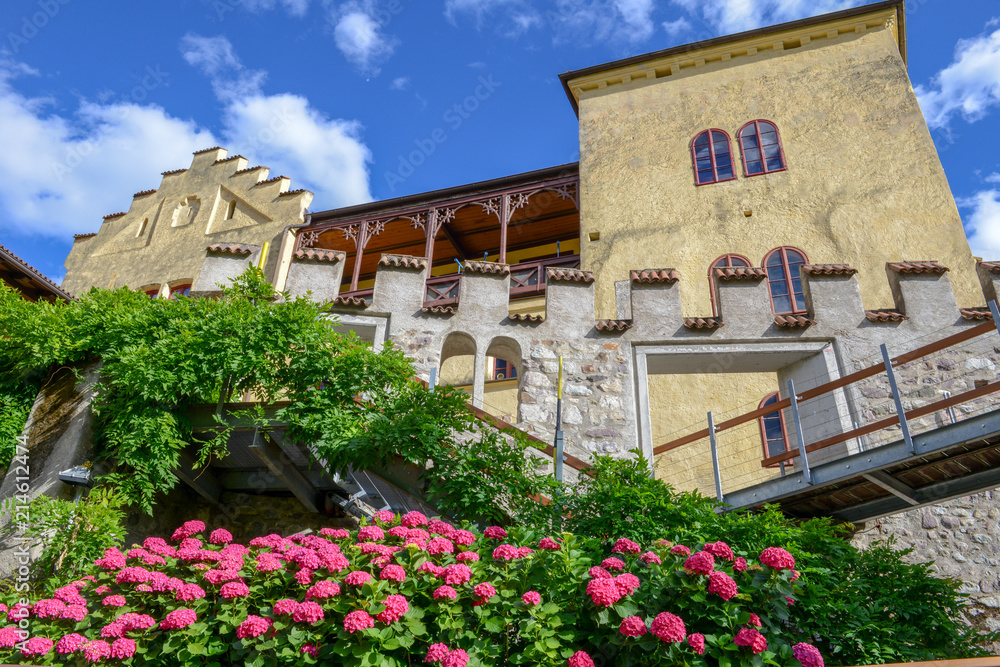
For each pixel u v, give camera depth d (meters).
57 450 7.44
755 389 13.23
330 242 20.20
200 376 7.68
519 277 15.78
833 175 14.79
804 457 7.39
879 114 15.14
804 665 3.90
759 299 10.02
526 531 5.09
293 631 4.05
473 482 6.62
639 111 17.23
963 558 8.98
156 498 8.31
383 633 3.96
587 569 4.50
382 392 7.77
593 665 3.78
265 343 7.85
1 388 7.91
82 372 7.95
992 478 7.30
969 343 9.38
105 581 4.88
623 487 6.21
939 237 13.38
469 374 16.31
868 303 13.17
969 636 6.20
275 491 9.52
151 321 8.12
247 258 11.39
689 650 3.89
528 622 4.03
